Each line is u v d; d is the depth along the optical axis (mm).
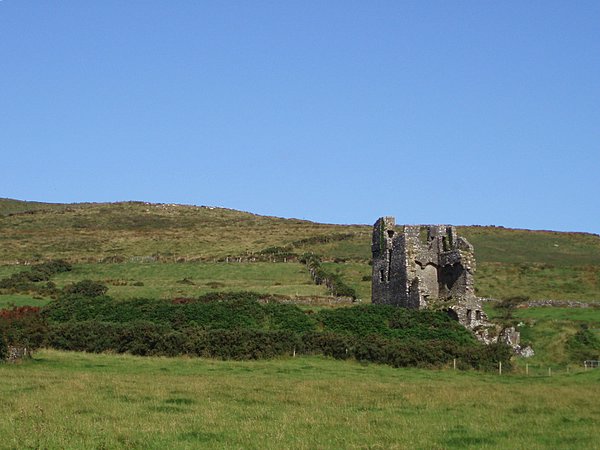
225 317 77812
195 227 197250
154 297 97812
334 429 35969
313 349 69750
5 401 41125
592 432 36688
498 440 34438
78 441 32125
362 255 142125
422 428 36781
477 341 74188
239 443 32406
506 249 150875
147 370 59062
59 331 72250
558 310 96250
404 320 75562
